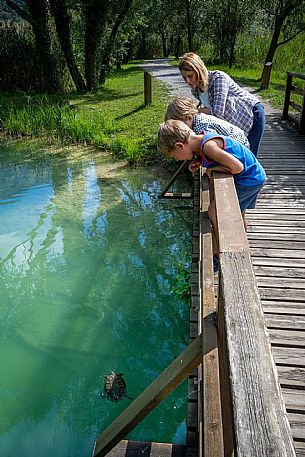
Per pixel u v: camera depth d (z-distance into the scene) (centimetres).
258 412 88
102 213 632
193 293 349
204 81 348
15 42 1509
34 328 399
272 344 248
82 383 334
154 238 561
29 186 736
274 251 354
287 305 284
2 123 1083
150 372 342
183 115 282
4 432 294
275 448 80
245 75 1650
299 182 520
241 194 280
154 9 2767
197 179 602
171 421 293
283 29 1750
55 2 1394
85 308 427
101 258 516
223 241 153
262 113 382
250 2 1806
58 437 289
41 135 1027
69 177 773
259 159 612
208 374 167
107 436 217
